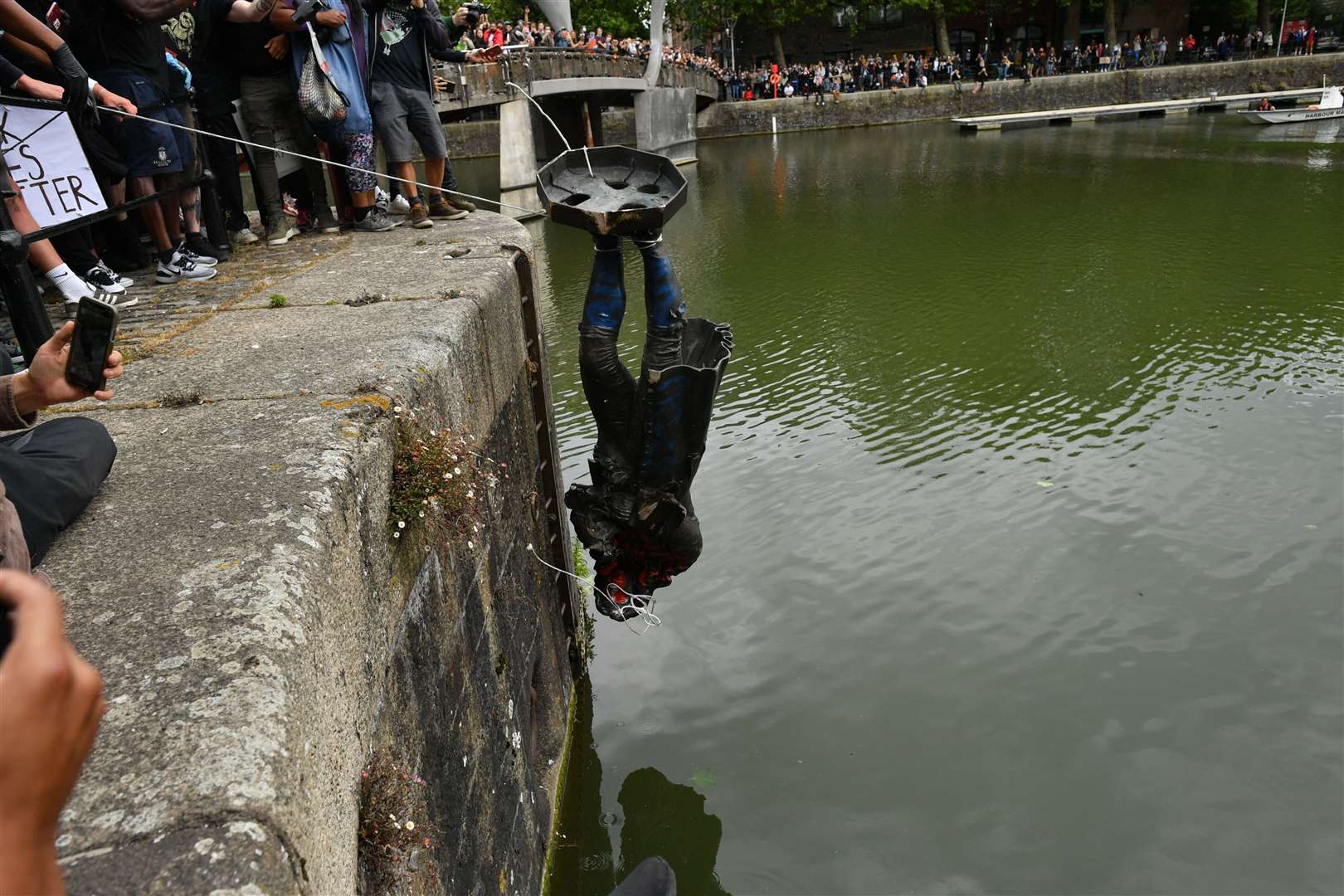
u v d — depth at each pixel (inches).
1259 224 733.9
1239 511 336.2
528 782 180.4
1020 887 205.5
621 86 1175.0
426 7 259.4
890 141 1585.9
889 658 277.4
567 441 413.7
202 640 75.4
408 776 100.3
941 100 1914.4
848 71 2060.8
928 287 613.9
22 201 148.8
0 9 144.6
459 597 139.1
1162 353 481.7
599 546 179.3
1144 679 263.6
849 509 354.3
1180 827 218.1
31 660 33.4
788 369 490.9
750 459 396.8
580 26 1777.8
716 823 223.9
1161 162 1094.4
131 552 88.2
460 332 156.3
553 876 196.7
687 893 207.6
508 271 199.5
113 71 206.7
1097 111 1742.1
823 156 1418.6
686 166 1435.8
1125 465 373.1
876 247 727.1
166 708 69.1
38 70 201.5
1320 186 878.4
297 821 67.0
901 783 233.3
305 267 219.0
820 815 226.2
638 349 509.0
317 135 253.4
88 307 86.6
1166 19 2176.4
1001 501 353.1
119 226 238.8
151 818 61.1
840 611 298.2
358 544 102.2
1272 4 2158.0
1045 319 541.0
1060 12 2178.9
